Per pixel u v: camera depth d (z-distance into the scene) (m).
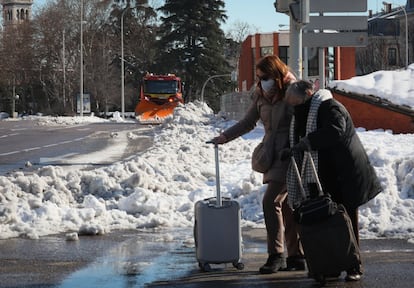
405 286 7.39
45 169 14.96
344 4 15.98
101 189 14.12
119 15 113.06
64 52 97.06
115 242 10.29
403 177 12.73
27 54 104.25
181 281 7.78
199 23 97.44
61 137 36.56
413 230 10.67
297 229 7.65
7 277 8.03
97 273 8.23
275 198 8.10
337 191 7.68
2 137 37.16
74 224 11.56
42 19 104.38
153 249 9.72
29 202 12.50
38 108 109.19
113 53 109.19
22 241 10.34
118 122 61.56
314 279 7.68
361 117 25.08
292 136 7.80
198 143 26.83
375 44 107.19
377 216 11.35
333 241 7.32
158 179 15.27
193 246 9.92
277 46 61.44
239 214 8.20
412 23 109.19
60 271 8.34
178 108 43.16
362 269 7.77
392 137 20.62
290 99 7.72
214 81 98.56
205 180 16.11
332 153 7.60
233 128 8.40
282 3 16.06
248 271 8.24
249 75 63.50
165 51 98.19
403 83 26.59
